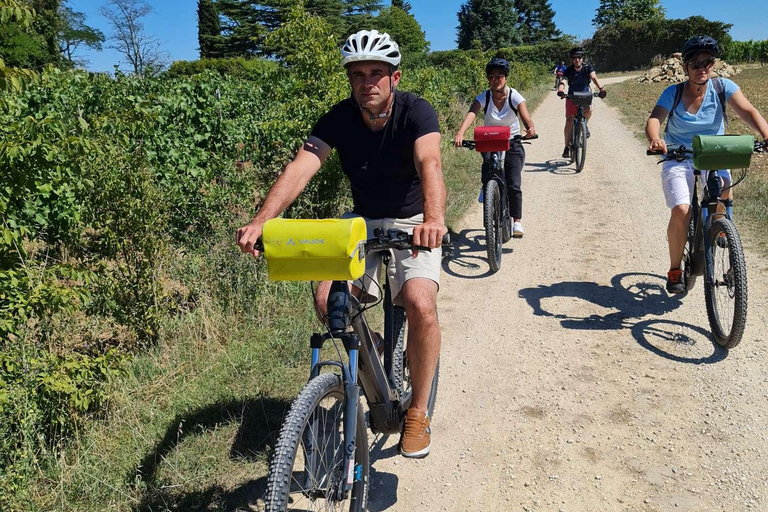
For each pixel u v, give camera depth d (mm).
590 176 10531
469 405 4066
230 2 65625
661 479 3289
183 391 4152
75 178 4605
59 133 3906
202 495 3221
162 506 3156
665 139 5234
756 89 26031
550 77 46344
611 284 5875
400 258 3061
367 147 3096
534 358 4602
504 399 4102
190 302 5551
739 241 4285
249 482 3311
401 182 3168
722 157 4312
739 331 4273
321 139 3164
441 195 2783
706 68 4812
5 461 3289
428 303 2932
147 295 4789
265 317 5152
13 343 3664
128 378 4188
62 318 4699
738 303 4215
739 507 3061
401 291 3119
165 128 8609
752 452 3436
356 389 2576
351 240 2297
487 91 6930
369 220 3266
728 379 4141
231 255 5672
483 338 4980
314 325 4992
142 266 4828
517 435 3719
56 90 8672
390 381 3223
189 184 7332
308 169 3092
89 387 3752
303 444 2414
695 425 3707
